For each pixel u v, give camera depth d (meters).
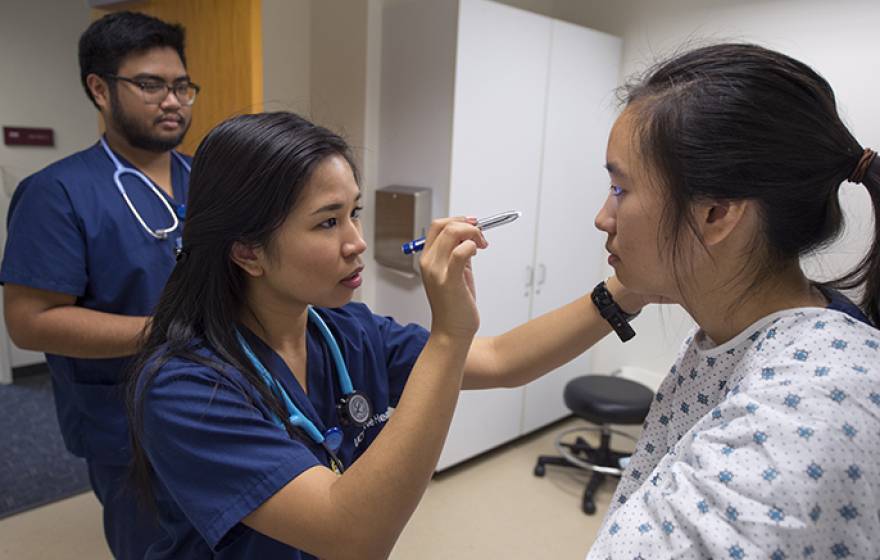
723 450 0.48
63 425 1.43
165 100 1.42
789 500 0.44
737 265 0.57
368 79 2.47
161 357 0.72
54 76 3.21
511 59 2.35
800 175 0.53
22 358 3.36
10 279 1.30
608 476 2.62
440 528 2.26
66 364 1.35
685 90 0.55
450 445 2.59
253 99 1.84
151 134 1.43
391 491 0.62
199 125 2.07
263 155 0.69
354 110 2.54
